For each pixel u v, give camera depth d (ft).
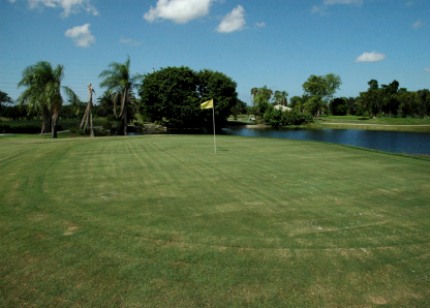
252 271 18.12
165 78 192.75
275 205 29.27
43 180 38.37
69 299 15.56
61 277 17.37
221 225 24.45
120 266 18.47
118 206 28.68
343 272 18.15
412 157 56.70
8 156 57.57
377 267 18.70
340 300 15.74
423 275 17.94
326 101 367.86
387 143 137.28
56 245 20.97
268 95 410.72
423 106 330.95
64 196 31.63
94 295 15.85
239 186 35.88
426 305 15.47
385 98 350.43
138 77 162.40
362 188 35.17
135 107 175.42
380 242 21.81
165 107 191.31
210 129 219.61
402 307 15.30
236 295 16.02
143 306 15.12
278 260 19.33
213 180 38.70
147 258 19.38
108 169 45.37
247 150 66.39
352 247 21.07
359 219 25.93
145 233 22.86
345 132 205.77
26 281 16.99
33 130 157.89
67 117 318.86
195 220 25.44
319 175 41.52
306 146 73.51
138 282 16.97
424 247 21.17
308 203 29.89
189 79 193.88
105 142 85.40
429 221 25.57
